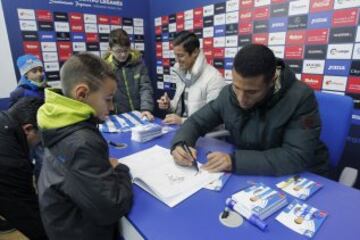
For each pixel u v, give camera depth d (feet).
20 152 3.77
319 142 3.93
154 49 11.14
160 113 10.74
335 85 6.01
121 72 7.77
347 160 6.11
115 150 4.15
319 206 2.57
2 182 3.60
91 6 9.41
